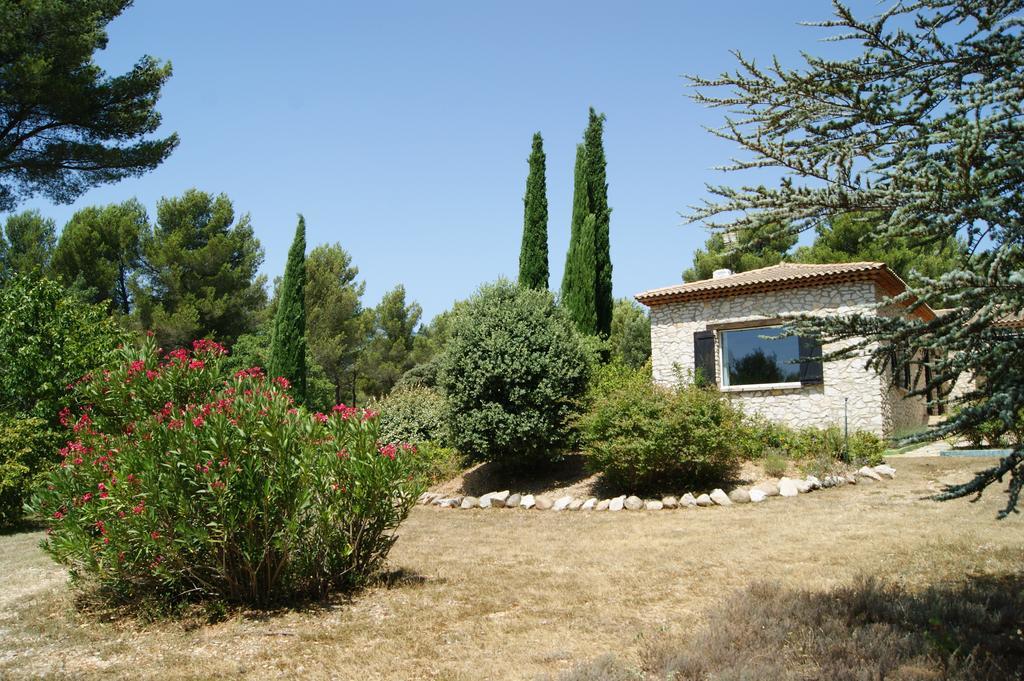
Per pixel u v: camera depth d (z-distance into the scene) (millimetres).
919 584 6590
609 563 8219
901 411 17953
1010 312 3443
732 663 4613
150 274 34250
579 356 14875
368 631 5848
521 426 13789
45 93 17672
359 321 40906
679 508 11820
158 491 6090
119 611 6629
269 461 6570
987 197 3285
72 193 20344
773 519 10281
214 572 6621
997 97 3418
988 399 3613
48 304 14141
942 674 4336
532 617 6148
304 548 6738
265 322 36406
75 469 6906
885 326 3740
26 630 6152
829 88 3820
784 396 17156
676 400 12594
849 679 4285
